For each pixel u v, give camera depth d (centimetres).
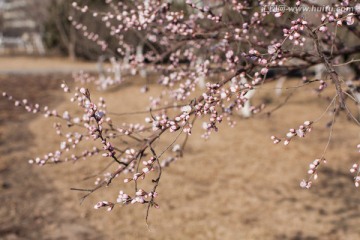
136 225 713
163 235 682
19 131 1236
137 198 247
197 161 971
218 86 273
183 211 759
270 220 726
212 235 680
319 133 1159
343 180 877
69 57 3753
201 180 879
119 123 1231
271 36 446
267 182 870
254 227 704
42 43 4256
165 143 1077
